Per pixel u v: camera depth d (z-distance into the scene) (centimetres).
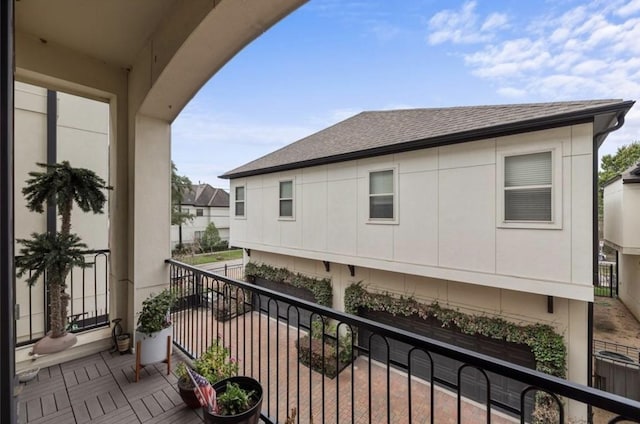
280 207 798
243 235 912
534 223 407
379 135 662
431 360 109
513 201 427
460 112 604
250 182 885
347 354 520
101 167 448
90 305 426
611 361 441
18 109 358
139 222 291
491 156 445
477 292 487
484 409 429
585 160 373
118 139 302
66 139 413
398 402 423
